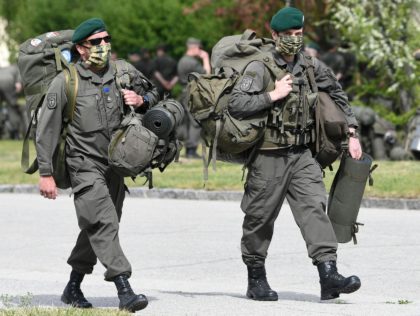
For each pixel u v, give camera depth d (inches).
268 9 2910.9
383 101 2527.1
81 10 3437.5
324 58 2416.3
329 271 913.5
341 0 2630.4
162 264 1250.0
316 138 931.3
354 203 954.7
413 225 1503.4
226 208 1729.8
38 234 1492.4
